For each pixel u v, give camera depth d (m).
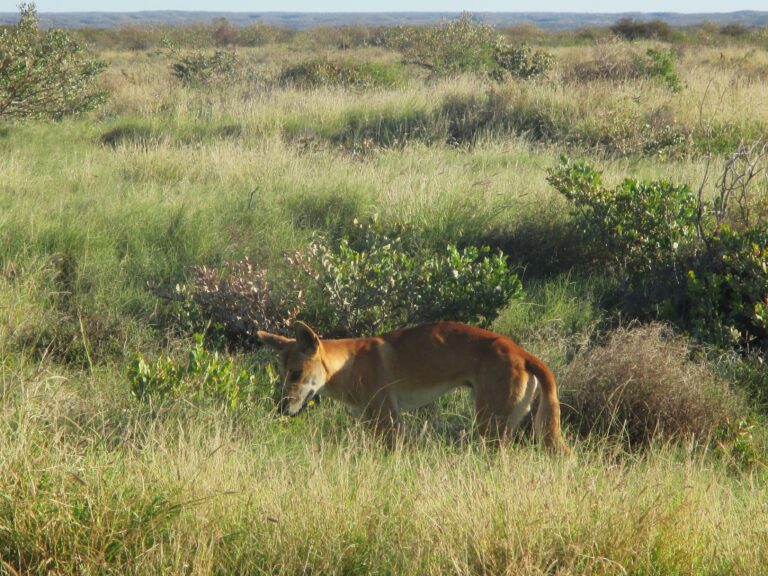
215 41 150.50
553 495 11.18
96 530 10.14
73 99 49.56
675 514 10.96
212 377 15.94
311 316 20.95
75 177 32.12
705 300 20.39
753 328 20.20
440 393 15.36
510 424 14.61
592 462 14.03
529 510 10.80
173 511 10.69
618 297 22.64
